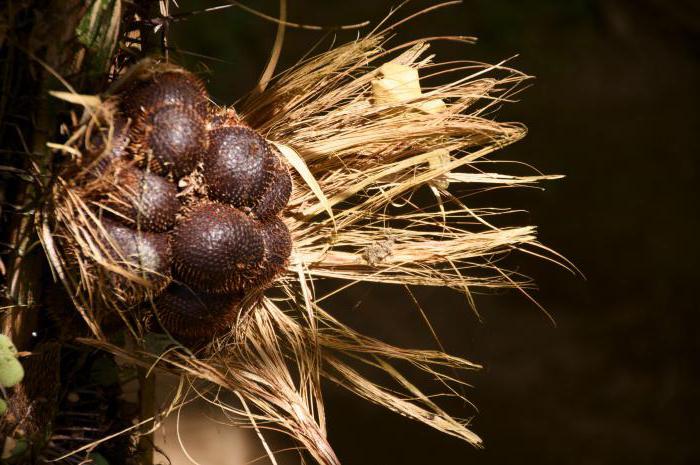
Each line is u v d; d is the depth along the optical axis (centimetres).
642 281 307
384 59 219
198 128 104
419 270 116
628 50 386
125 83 104
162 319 106
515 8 373
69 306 104
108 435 109
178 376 111
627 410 266
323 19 329
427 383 245
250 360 111
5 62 101
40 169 102
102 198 102
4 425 104
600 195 329
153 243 103
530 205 318
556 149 336
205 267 104
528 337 281
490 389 258
